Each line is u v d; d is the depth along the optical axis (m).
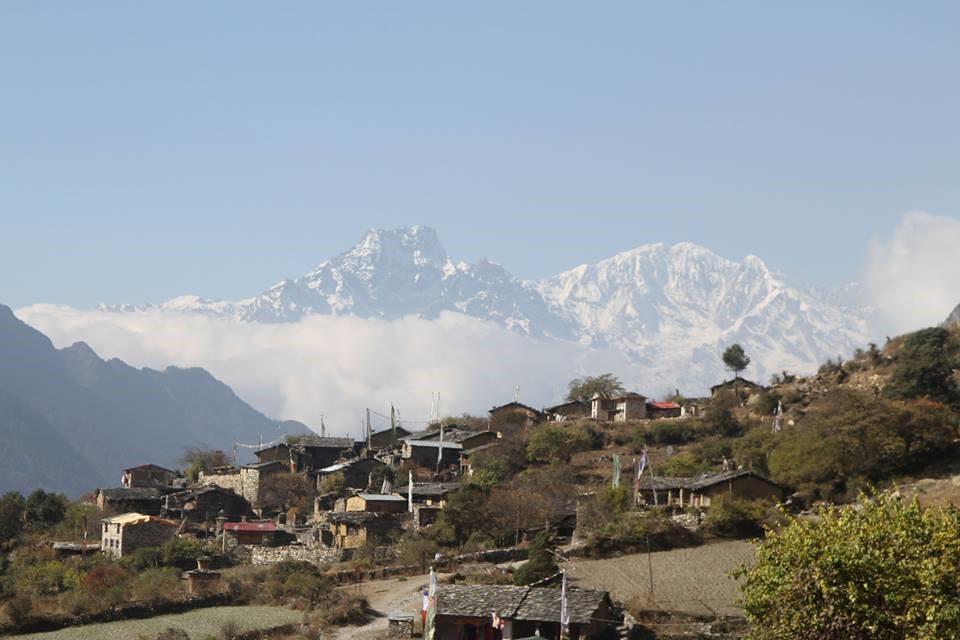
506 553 180.12
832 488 186.38
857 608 83.62
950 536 84.12
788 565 88.44
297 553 197.25
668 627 135.88
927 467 189.62
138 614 163.00
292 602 168.25
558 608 135.12
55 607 165.25
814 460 188.62
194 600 168.38
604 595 138.12
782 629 87.06
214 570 190.12
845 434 189.88
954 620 80.06
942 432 191.50
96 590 168.50
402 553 188.88
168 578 176.88
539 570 159.12
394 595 166.00
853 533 87.31
